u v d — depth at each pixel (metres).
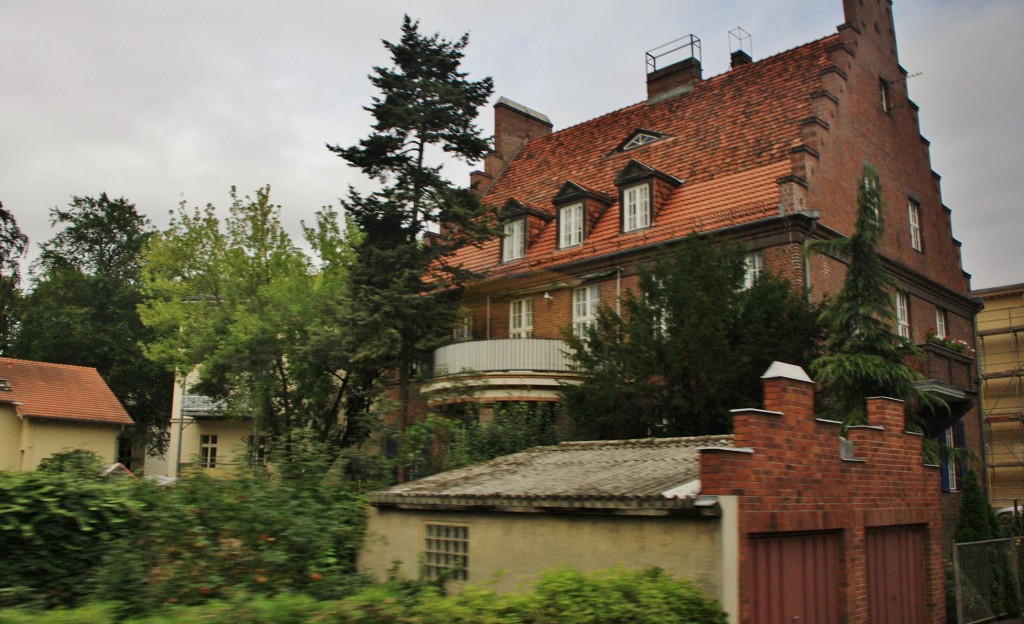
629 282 22.83
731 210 21.59
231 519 8.97
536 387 22.09
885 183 24.30
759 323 17.00
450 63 23.00
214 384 27.08
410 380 22.77
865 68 24.41
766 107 24.58
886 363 16.20
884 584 10.80
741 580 8.24
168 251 27.19
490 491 11.16
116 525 8.48
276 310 25.14
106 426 34.53
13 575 7.73
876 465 10.85
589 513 9.61
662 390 17.39
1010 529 20.16
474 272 24.88
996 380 32.28
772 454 8.95
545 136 32.84
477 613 6.00
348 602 5.67
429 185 22.84
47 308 45.88
